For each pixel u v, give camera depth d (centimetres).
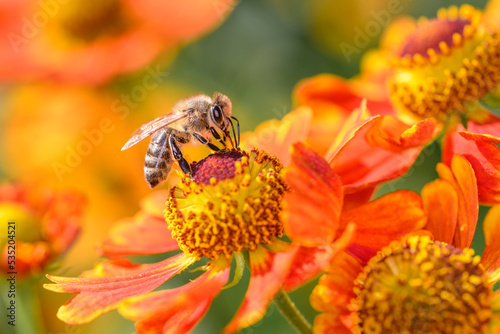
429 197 13
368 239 12
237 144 14
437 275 12
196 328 16
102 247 14
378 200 13
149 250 14
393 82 15
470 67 14
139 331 12
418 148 14
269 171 13
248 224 13
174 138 14
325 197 12
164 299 12
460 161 12
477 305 12
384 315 12
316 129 16
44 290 16
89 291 13
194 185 13
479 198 13
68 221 16
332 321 12
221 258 13
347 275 12
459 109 14
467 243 12
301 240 11
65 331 16
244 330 16
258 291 12
